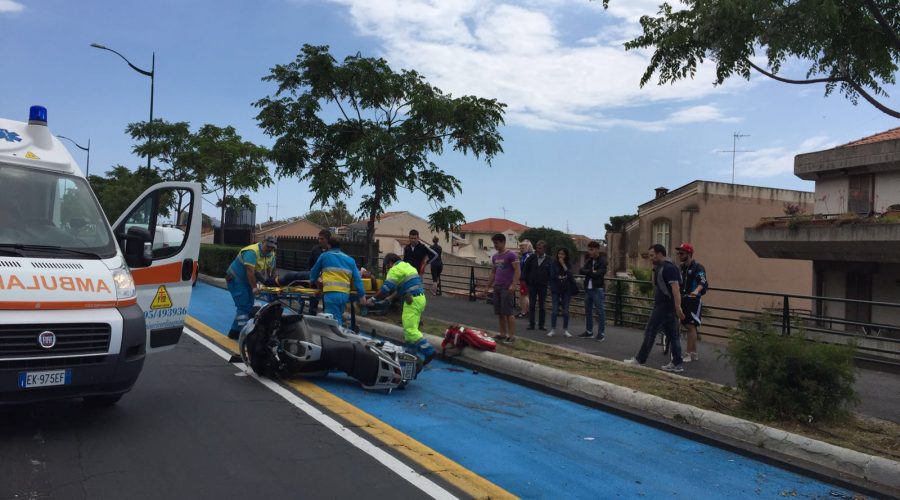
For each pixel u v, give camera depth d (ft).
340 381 26.78
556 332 41.24
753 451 19.39
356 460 17.29
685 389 25.11
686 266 31.71
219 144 86.99
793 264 110.63
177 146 93.15
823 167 76.54
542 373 27.81
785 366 21.42
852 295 72.95
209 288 63.16
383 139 43.70
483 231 237.04
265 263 35.04
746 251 109.19
